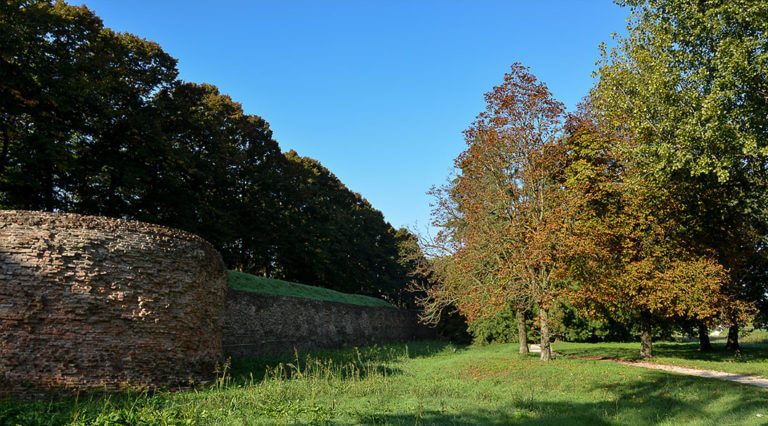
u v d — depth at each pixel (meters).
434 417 9.11
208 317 14.55
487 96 20.27
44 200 21.44
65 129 21.28
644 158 16.92
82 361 11.20
